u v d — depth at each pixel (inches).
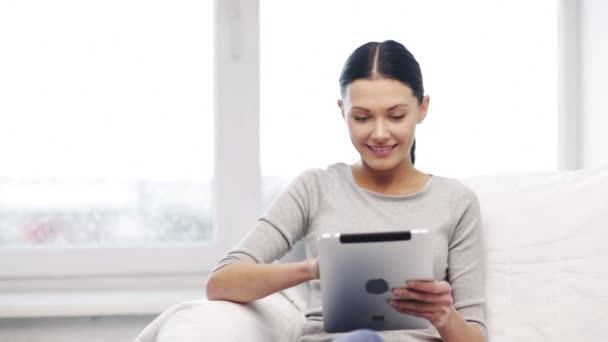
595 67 78.0
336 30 80.2
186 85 79.7
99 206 78.4
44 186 77.5
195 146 79.9
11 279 75.5
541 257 54.6
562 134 81.3
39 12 77.4
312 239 51.6
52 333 69.6
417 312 40.8
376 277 39.8
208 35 79.8
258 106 78.9
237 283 46.6
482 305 49.1
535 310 52.9
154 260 77.3
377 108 48.1
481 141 80.9
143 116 79.0
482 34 80.9
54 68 77.6
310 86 80.1
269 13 79.7
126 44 78.7
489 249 55.8
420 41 80.4
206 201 80.2
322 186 52.7
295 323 51.1
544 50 81.0
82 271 76.1
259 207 79.0
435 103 80.5
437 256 49.3
